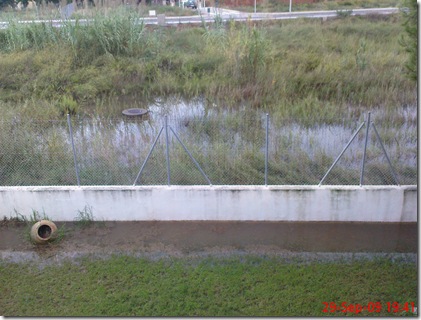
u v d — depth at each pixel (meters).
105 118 10.79
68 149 8.14
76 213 7.03
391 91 11.77
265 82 12.66
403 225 6.79
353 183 7.23
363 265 5.82
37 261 6.07
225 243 6.45
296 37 18.03
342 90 12.38
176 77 14.18
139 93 13.47
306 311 4.99
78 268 5.87
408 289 5.31
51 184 7.42
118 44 15.36
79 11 15.62
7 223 7.02
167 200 6.94
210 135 9.02
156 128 9.58
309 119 9.88
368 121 6.67
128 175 7.54
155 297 5.27
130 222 7.05
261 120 9.75
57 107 11.47
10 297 5.32
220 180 7.42
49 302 5.23
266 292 5.30
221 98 12.20
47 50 15.12
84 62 14.83
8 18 16.12
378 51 15.05
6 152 8.00
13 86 13.40
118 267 5.85
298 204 6.83
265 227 6.83
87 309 5.09
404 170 7.51
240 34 14.20
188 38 17.69
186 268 5.83
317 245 6.35
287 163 7.90
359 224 6.84
